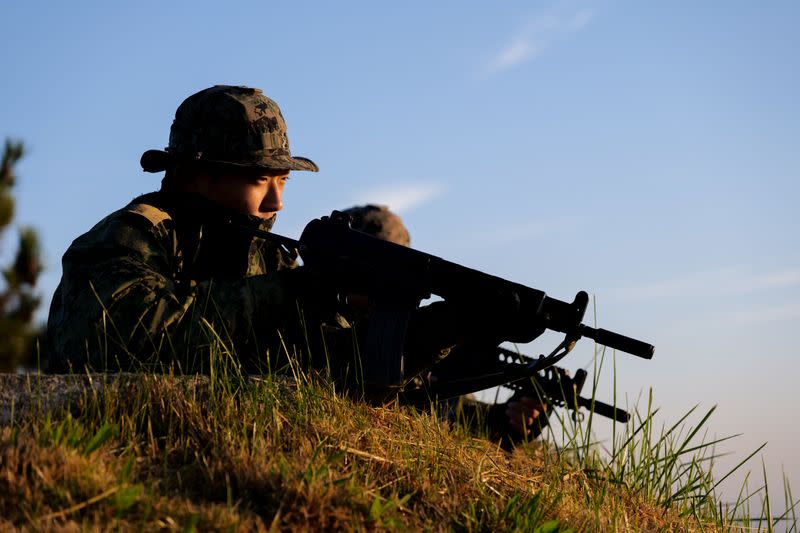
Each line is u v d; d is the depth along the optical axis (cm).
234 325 317
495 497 300
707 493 369
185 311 313
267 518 244
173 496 248
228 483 248
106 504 230
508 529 276
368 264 314
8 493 228
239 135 358
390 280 311
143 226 331
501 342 312
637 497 359
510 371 322
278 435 284
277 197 372
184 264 348
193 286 324
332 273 319
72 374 301
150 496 237
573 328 307
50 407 283
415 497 282
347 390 318
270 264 382
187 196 356
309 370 315
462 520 278
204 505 243
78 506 226
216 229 351
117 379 297
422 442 316
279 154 369
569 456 382
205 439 278
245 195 360
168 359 312
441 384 335
